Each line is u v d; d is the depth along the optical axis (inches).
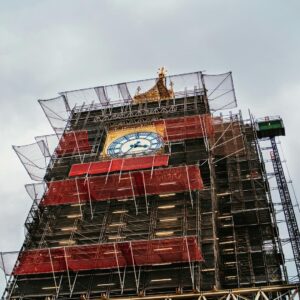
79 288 1893.5
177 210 2117.4
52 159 2596.0
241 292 1674.5
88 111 2994.6
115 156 2493.8
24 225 2208.4
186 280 1820.9
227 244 2170.3
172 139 2519.7
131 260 1894.7
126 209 2182.6
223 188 2445.9
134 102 2997.0
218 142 2684.5
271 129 3400.6
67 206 2288.4
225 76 2928.2
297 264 2402.8
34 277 1978.3
